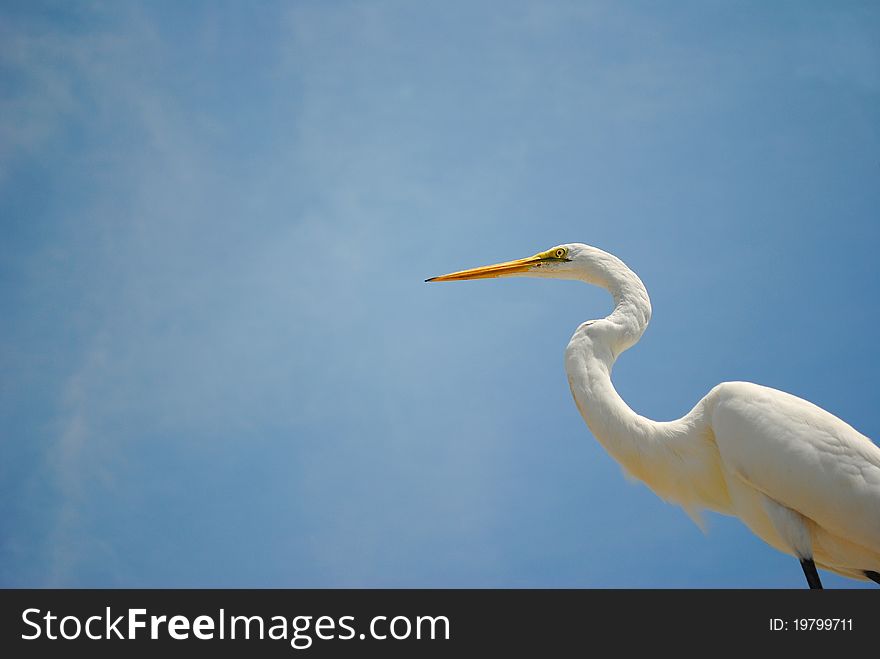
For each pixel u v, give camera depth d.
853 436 6.22
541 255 7.98
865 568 6.45
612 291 7.54
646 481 6.92
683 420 6.85
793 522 6.25
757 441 6.27
